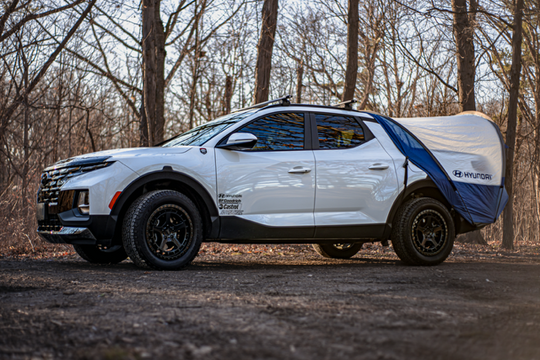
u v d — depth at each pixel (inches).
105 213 185.9
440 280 174.4
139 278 169.9
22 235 319.3
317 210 213.2
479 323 106.9
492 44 539.5
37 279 166.9
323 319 107.6
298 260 267.6
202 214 203.5
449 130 251.9
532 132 810.2
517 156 926.4
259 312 114.1
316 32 816.9
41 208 207.2
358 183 220.4
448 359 81.7
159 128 464.4
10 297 132.7
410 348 86.9
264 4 446.9
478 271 209.3
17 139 447.5
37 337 91.6
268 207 206.1
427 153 240.5
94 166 191.3
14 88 422.6
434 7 482.3
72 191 190.4
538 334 98.7
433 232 235.5
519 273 204.1
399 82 889.5
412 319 109.2
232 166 203.5
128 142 663.1
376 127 237.1
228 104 707.4
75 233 187.2
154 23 417.7
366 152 227.8
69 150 472.7
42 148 434.9
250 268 215.6
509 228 475.5
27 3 420.2
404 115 887.1
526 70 786.8
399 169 230.4
